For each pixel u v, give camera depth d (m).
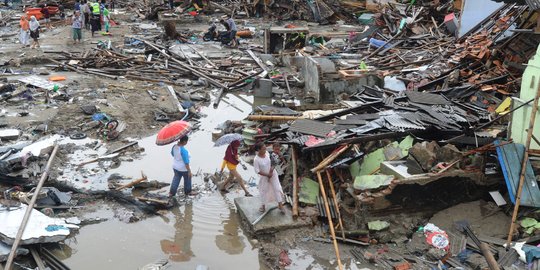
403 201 8.88
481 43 18.20
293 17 34.81
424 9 26.56
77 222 9.21
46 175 10.30
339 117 12.62
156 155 12.51
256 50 25.09
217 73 20.14
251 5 35.88
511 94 14.23
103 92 16.89
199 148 13.11
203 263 8.30
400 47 23.58
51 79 18.03
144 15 35.47
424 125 10.36
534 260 7.55
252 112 15.05
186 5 35.94
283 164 11.16
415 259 8.12
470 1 22.31
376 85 16.92
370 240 8.61
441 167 9.02
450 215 8.95
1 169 10.38
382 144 10.12
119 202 10.12
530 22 16.05
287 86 18.39
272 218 9.13
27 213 8.68
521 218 8.61
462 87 14.49
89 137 13.29
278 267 8.10
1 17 31.78
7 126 13.43
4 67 19.77
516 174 8.59
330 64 17.58
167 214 9.79
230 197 10.54
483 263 7.72
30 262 7.98
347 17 34.97
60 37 26.59
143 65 20.89
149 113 15.32
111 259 8.31
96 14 26.75
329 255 8.34
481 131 10.70
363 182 9.02
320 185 9.41
